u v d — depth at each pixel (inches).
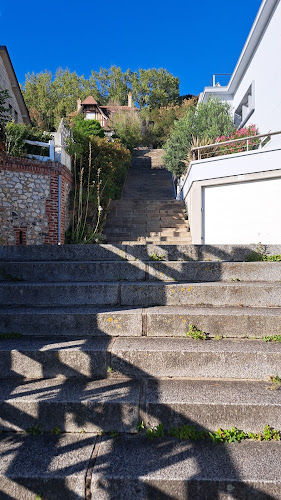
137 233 404.2
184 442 76.4
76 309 117.2
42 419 81.3
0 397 83.3
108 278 140.5
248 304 121.4
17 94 622.2
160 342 101.9
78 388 88.0
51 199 353.1
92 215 407.5
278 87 417.4
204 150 402.6
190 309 116.1
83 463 69.4
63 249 160.1
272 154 320.5
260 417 78.6
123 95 1599.4
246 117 535.5
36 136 377.4
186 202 457.4
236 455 71.5
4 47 545.6
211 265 137.6
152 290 124.3
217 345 98.5
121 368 94.5
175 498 64.8
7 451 73.7
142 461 69.8
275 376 91.4
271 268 136.3
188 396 82.7
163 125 1043.9
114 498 65.3
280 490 63.8
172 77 1611.7
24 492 66.2
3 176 323.6
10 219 328.8
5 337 107.5
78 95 1477.6
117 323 109.7
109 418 80.4
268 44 447.2
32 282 136.0
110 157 458.6
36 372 95.0
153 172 763.4
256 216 336.8
